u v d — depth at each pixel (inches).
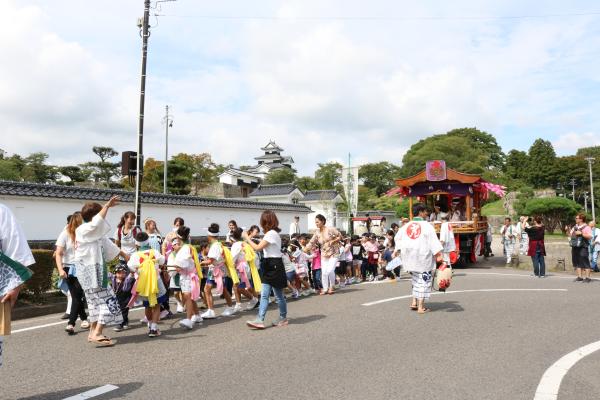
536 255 515.8
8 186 656.4
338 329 256.4
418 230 301.9
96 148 1907.0
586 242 460.4
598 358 199.3
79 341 239.1
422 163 2306.8
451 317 284.8
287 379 173.9
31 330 266.5
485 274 547.5
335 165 2504.9
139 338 244.4
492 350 211.5
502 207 2380.7
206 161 2159.2
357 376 176.2
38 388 167.6
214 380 174.2
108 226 226.4
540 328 255.1
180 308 325.1
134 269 246.7
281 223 1227.2
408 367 186.9
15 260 142.1
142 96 504.4
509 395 156.3
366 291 406.3
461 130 2898.6
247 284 319.9
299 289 397.1
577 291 388.2
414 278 304.8
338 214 1919.3
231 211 1054.4
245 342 231.8
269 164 3545.8
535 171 3053.6
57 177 1845.5
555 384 166.6
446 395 156.3
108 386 168.9
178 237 274.7
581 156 3078.2
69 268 260.8
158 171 1505.9
